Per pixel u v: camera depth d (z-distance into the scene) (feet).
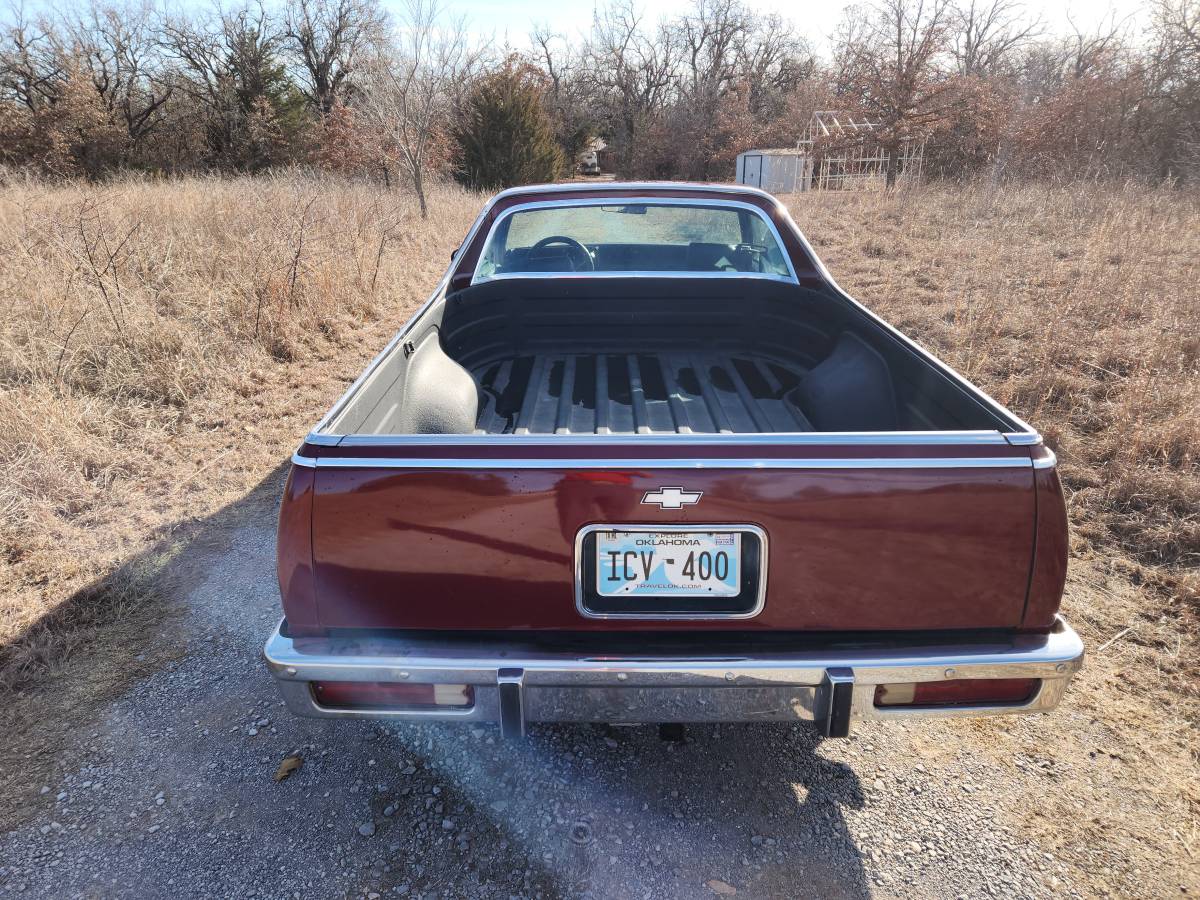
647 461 5.29
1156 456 12.91
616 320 11.50
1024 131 57.21
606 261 12.10
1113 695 8.16
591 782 7.18
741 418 9.22
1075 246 28.71
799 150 79.15
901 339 7.88
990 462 5.29
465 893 6.07
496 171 77.25
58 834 6.63
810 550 5.38
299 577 5.51
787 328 11.23
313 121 109.60
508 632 5.63
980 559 5.39
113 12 105.29
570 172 139.74
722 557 5.48
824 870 6.24
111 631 9.40
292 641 5.60
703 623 5.56
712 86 147.33
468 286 11.07
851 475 5.28
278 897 6.05
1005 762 7.34
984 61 98.58
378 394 6.84
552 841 6.53
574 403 9.65
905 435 5.29
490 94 76.69
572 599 5.52
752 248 11.85
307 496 5.39
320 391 17.46
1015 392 15.75
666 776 7.24
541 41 153.69
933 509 5.31
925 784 7.10
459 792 7.06
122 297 19.66
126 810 6.88
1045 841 6.47
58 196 35.24
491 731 7.84
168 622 9.57
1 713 8.07
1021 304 21.66
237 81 114.32
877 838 6.53
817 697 5.51
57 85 94.89
